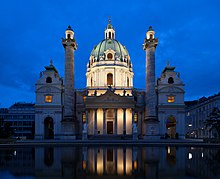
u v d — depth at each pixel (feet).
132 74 346.33
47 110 286.66
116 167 62.54
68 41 258.78
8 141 179.11
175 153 101.76
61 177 49.34
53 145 164.66
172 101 288.71
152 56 255.50
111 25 365.61
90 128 287.89
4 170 58.70
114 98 282.56
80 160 77.56
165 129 285.23
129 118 292.20
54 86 288.51
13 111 455.63
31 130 440.04
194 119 412.16
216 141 172.24
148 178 47.88
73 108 259.19
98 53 338.54
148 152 106.93
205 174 51.98
